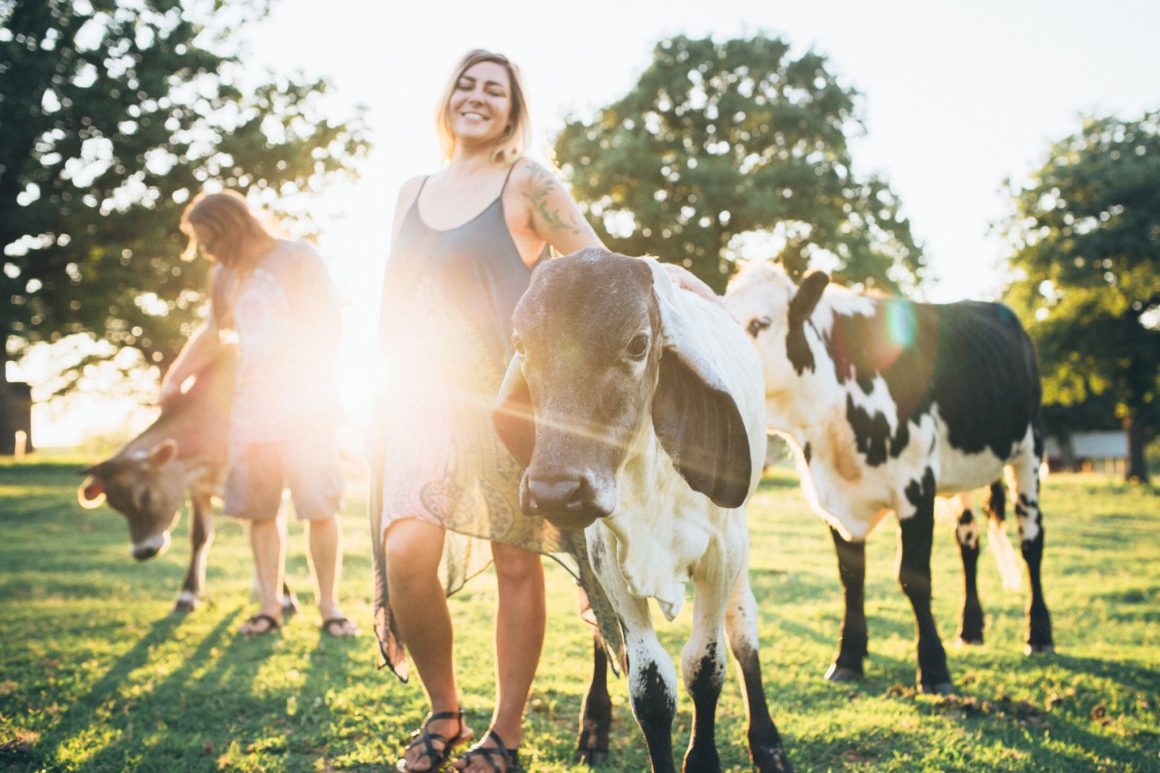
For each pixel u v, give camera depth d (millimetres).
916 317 5336
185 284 23984
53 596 6938
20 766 3324
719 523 2980
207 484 6570
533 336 2379
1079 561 9227
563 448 2287
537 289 2434
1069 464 53375
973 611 5559
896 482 4766
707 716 3045
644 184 26562
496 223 3346
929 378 5035
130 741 3602
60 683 4352
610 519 2641
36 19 23031
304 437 5402
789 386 4777
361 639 5332
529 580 3367
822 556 9445
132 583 7523
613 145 27578
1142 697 4262
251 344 5387
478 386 3273
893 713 4008
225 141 24281
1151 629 5977
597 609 3098
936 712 4047
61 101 22969
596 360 2332
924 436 4855
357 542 9734
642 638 2863
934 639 4441
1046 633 5336
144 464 6328
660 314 2535
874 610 6574
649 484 2695
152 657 4883
